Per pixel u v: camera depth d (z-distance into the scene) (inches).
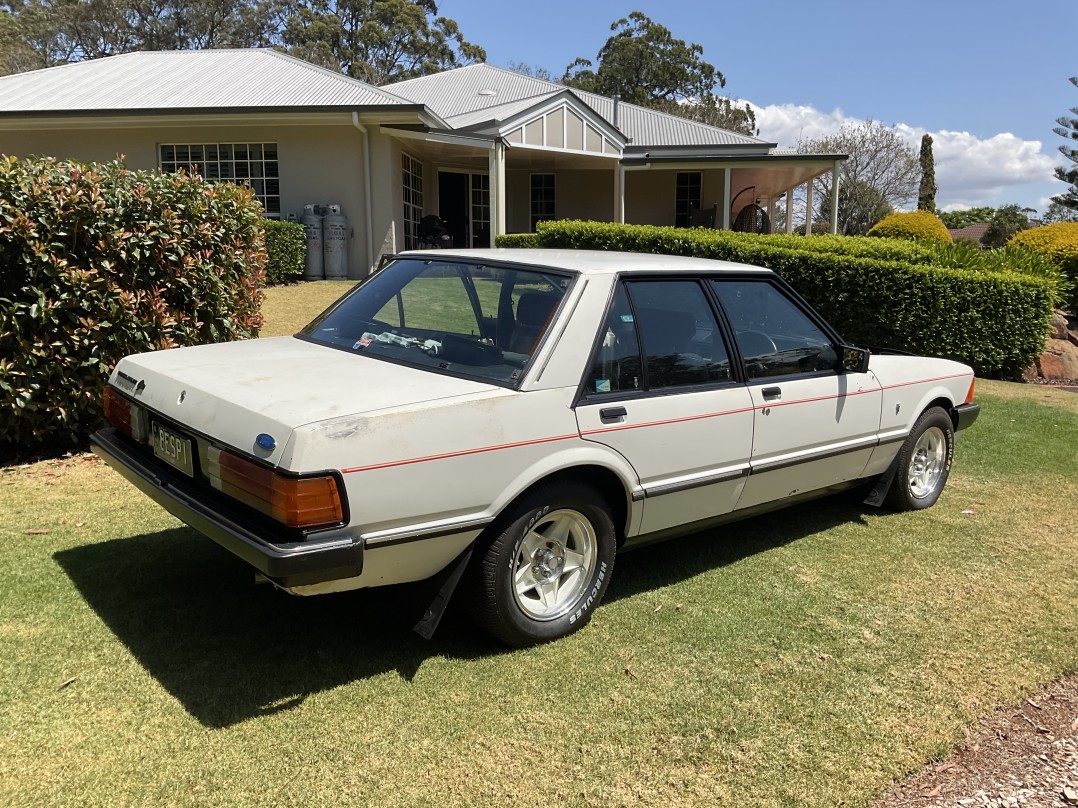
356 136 636.7
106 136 649.0
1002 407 347.3
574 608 142.2
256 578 123.7
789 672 133.8
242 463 113.7
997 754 115.7
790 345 176.6
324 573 108.5
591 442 135.6
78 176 217.2
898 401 199.2
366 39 2064.5
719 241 441.4
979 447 283.4
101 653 127.9
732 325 163.9
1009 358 422.9
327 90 658.8
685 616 151.8
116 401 151.0
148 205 229.5
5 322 205.8
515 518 129.3
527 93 984.9
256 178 649.0
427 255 172.2
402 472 114.3
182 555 166.4
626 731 116.0
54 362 214.5
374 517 112.6
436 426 117.8
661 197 942.4
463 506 121.5
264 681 123.0
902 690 130.3
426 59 2146.9
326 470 108.0
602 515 141.5
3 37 1797.5
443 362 138.1
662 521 153.8
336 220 624.4
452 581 126.1
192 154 650.2
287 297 506.9
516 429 126.2
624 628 146.1
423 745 110.5
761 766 110.4
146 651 129.3
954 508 220.8
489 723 116.0
